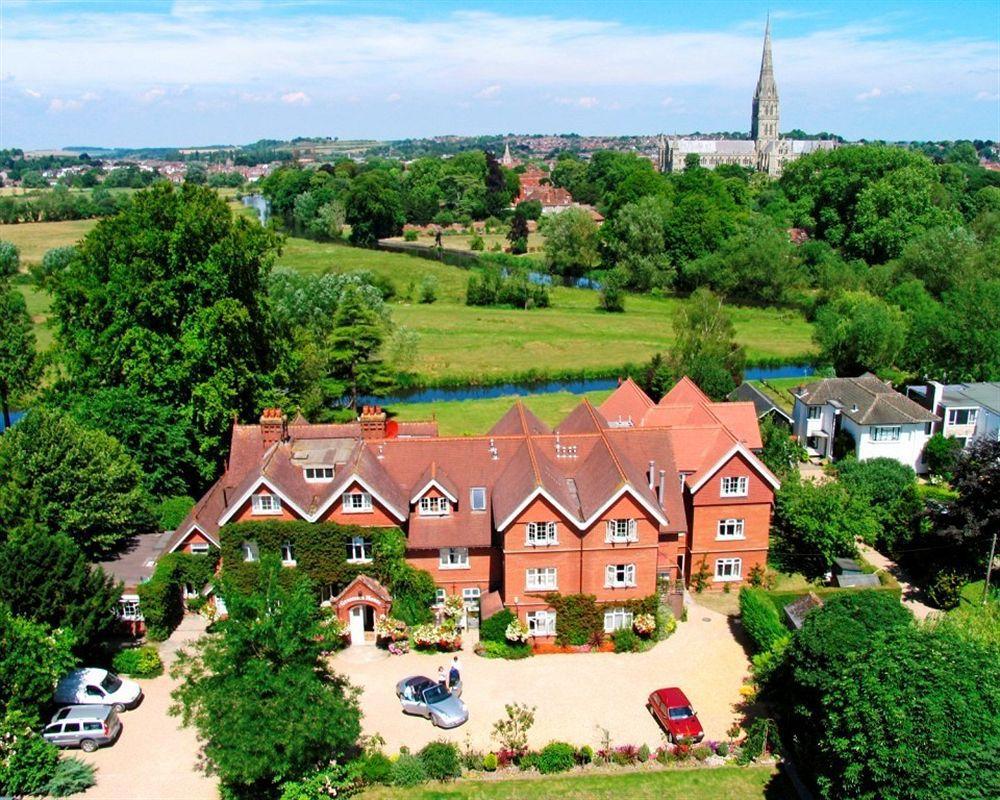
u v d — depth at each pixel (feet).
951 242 472.03
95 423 218.18
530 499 173.88
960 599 195.11
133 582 185.98
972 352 335.47
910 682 118.21
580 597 180.24
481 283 572.51
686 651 180.75
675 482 198.39
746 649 181.37
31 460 188.85
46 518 185.88
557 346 458.50
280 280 372.99
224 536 182.19
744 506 202.69
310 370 291.79
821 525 203.51
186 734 154.51
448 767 141.79
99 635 176.04
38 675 147.84
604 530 177.37
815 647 137.59
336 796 137.08
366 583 179.22
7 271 482.28
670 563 195.00
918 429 274.98
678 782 141.28
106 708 153.07
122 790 139.64
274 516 184.65
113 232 238.07
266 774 135.85
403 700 159.94
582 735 153.38
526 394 390.63
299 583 146.51
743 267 545.85
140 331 228.02
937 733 112.06
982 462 205.87
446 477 190.19
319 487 192.34
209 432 239.91
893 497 242.17
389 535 182.91
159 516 215.92
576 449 200.13
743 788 139.85
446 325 505.66
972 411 281.95
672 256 613.93
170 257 231.91
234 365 242.17
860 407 279.90
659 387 353.31
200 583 189.26
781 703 154.61
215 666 129.29
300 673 131.23
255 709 126.11
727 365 354.74
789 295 543.80
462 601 187.62
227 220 249.75
